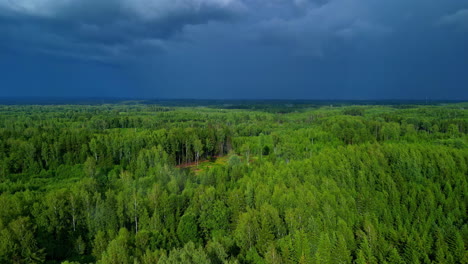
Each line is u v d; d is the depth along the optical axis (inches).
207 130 6348.4
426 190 2864.2
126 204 2933.1
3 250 2176.4
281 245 2193.7
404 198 2886.3
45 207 2785.4
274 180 3425.2
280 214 2694.4
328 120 7711.6
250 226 2401.6
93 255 2440.9
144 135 5693.9
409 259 2028.8
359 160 3727.9
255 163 4640.8
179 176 3848.4
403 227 2404.0
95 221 2738.7
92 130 6589.6
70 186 3956.7
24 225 2362.2
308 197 2733.8
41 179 4463.6
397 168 3501.5
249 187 3038.9
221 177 3801.7
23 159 4709.6
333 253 2031.3
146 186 3678.6
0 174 4347.9
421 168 3368.6
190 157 5787.4
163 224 2741.1
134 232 2827.3
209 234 2723.9
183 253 1745.8
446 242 2171.5
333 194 2893.7
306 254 2042.3
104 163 4909.0
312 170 3624.5
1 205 2726.4
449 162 3363.7
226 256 1973.4
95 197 2992.1
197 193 3088.1
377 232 2278.5
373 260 2003.0
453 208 2655.0
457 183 2950.3
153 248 2231.8
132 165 4785.9
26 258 2260.1
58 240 2625.5
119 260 1934.1
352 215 2527.1
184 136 5856.3
